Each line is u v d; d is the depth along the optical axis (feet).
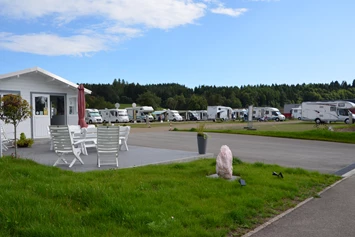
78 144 34.55
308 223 15.44
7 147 37.99
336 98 352.49
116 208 14.25
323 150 48.88
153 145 50.21
